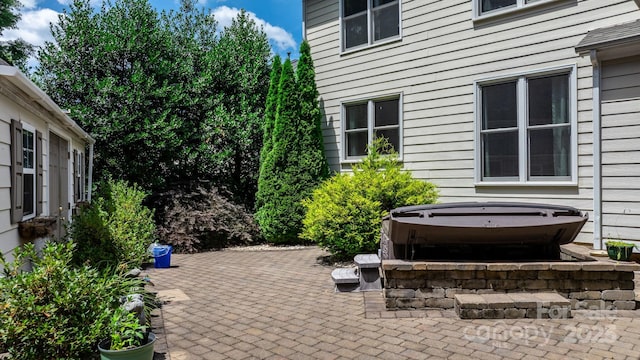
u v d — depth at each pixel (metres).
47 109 5.51
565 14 6.50
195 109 11.20
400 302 4.53
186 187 10.57
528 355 3.31
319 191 7.66
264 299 5.14
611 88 5.94
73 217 5.55
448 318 4.25
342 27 9.39
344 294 5.30
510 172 7.05
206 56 11.56
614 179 5.90
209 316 4.49
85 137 8.46
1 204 4.17
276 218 9.17
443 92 7.79
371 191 7.03
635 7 5.92
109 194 8.50
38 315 2.94
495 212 4.62
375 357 3.36
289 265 7.30
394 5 8.60
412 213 4.65
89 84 10.07
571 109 6.39
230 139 11.15
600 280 4.38
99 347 2.99
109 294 3.50
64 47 10.11
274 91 9.89
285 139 9.34
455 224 4.46
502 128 7.12
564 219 4.46
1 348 2.89
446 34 7.76
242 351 3.53
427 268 4.46
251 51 12.03
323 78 9.80
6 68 3.81
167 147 10.46
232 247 9.73
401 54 8.39
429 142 7.98
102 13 10.59
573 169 6.35
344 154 9.39
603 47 5.56
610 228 5.93
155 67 10.60
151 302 4.71
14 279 3.04
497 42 7.16
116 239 5.11
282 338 3.81
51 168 6.53
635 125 5.74
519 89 6.91
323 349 3.54
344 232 6.92
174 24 12.62
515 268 4.40
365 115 9.07
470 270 4.45
